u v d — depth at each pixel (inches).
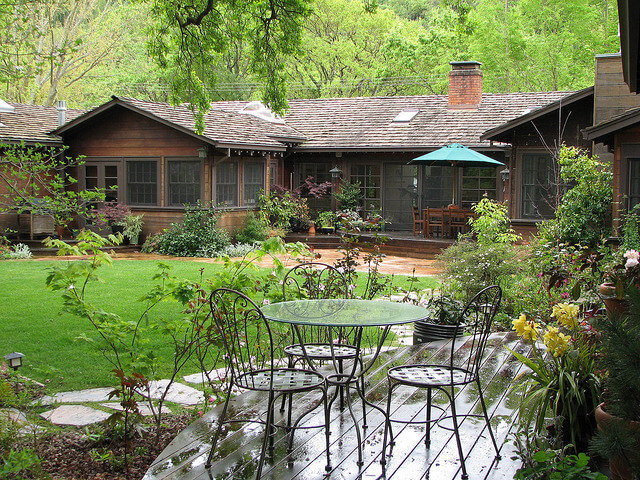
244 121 781.3
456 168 740.0
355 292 398.9
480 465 143.1
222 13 494.0
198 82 490.6
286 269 487.8
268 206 752.3
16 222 690.8
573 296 207.2
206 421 173.6
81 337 192.7
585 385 152.5
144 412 206.1
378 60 1457.9
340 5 1405.0
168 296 206.2
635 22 166.6
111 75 1392.7
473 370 155.7
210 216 677.3
